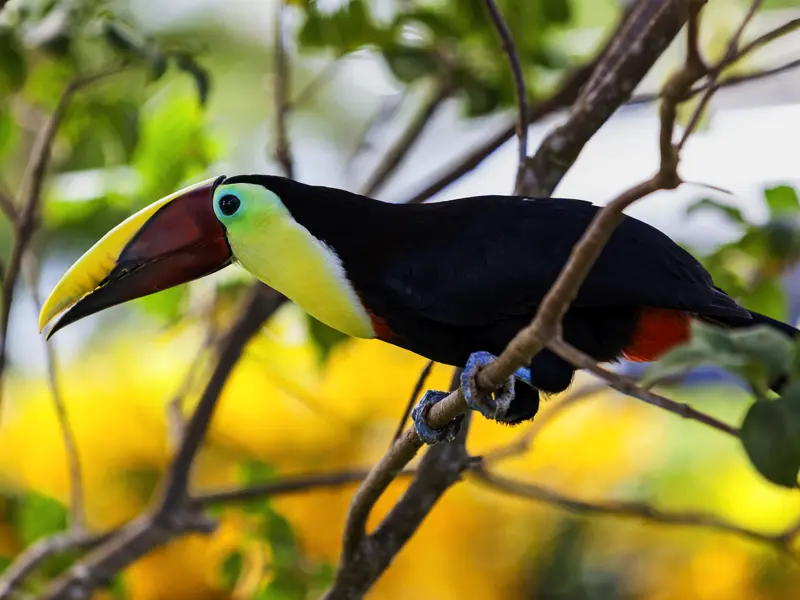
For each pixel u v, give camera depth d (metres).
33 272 9.13
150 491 11.02
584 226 6.51
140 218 7.11
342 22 9.30
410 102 12.67
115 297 7.10
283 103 8.97
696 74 4.20
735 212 8.87
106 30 8.85
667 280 6.33
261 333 10.51
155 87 10.46
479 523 11.04
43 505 10.12
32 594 9.83
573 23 9.95
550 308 4.54
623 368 8.88
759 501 10.95
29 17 9.29
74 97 9.76
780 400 4.18
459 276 6.54
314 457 10.88
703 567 10.95
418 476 7.25
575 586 10.96
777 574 10.67
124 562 9.16
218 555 10.17
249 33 15.70
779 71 7.59
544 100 9.70
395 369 11.09
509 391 6.06
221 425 10.87
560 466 11.42
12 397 11.54
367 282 6.70
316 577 9.23
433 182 9.57
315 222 6.72
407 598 10.79
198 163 10.24
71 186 10.20
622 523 11.27
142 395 11.14
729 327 6.57
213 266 7.02
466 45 10.03
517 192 7.43
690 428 11.99
